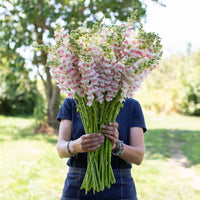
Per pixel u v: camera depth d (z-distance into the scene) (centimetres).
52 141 742
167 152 638
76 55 123
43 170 466
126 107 146
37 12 670
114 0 672
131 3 676
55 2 674
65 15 673
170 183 416
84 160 138
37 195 357
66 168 485
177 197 362
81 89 125
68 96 132
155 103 1662
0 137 782
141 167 505
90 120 130
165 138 813
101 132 130
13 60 790
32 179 419
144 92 1734
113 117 132
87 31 127
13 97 1525
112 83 122
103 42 124
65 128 146
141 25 128
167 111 1619
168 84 1700
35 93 1600
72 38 121
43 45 132
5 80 1405
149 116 1493
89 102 122
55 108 895
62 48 123
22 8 672
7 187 380
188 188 396
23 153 584
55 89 869
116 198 133
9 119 1306
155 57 127
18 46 693
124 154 133
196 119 1394
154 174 465
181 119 1377
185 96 1593
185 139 789
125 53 125
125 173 140
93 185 127
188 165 522
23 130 922
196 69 1689
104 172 129
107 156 131
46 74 837
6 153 579
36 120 908
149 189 391
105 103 129
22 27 699
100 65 122
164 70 1756
